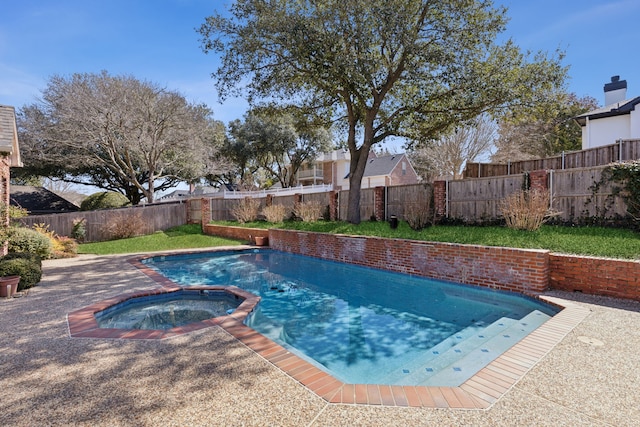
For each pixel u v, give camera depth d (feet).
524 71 34.14
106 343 13.12
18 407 8.83
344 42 34.35
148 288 23.17
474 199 33.68
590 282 19.07
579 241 22.22
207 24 37.14
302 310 21.07
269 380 10.14
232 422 8.10
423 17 35.45
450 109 38.68
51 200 89.51
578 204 26.81
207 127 78.64
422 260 27.43
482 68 35.04
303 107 46.29
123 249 46.52
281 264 37.09
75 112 60.85
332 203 48.65
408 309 20.76
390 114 45.24
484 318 18.48
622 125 47.55
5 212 29.45
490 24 34.37
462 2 33.04
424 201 36.22
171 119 69.56
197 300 22.72
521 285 21.20
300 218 52.90
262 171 130.72
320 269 33.73
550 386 9.46
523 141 73.92
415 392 9.38
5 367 11.14
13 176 82.89
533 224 26.27
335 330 17.57
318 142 104.27
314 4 35.01
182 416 8.36
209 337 13.62
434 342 15.57
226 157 104.17
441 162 85.51
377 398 9.09
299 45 33.58
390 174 100.73
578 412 8.25
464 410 8.45
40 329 14.87
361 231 36.37
